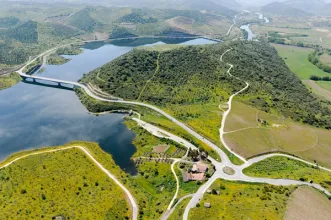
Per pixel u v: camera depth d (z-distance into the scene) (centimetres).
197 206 16738
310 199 16988
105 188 19138
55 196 17900
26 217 16138
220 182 19238
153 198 19025
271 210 15650
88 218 16375
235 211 15825
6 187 18562
